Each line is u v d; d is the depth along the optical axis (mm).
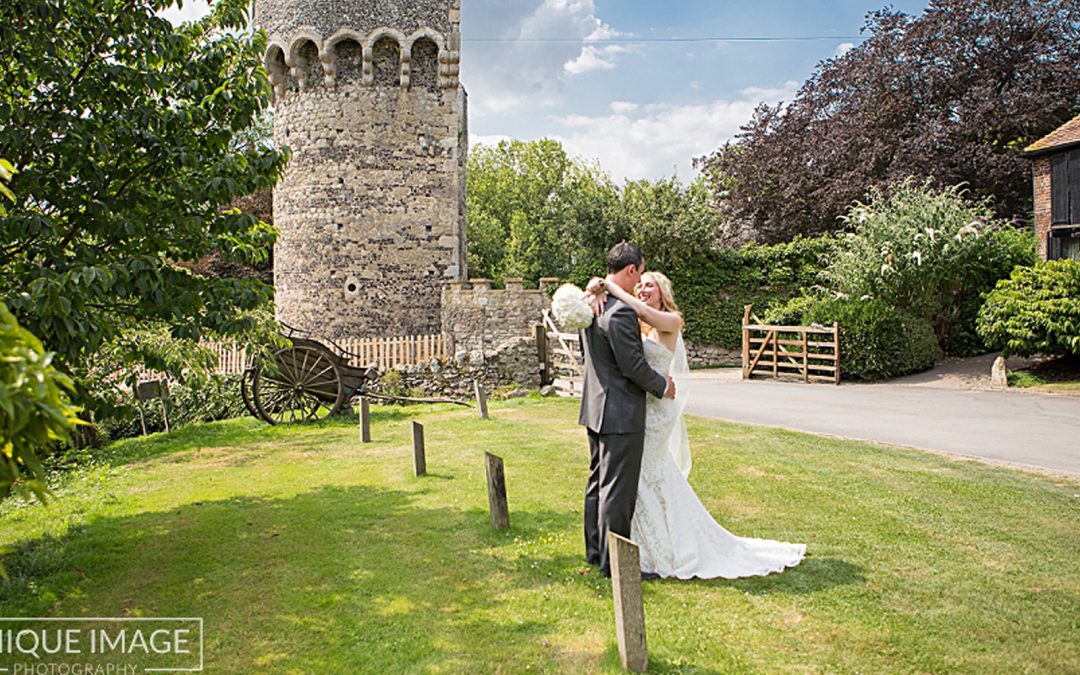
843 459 8594
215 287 5871
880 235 20609
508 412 13383
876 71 28688
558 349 17047
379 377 16125
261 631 4355
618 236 28328
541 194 52094
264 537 6164
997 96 26516
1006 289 16922
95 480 7953
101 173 5703
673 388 4957
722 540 5145
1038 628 4176
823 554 5371
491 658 3951
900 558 5273
